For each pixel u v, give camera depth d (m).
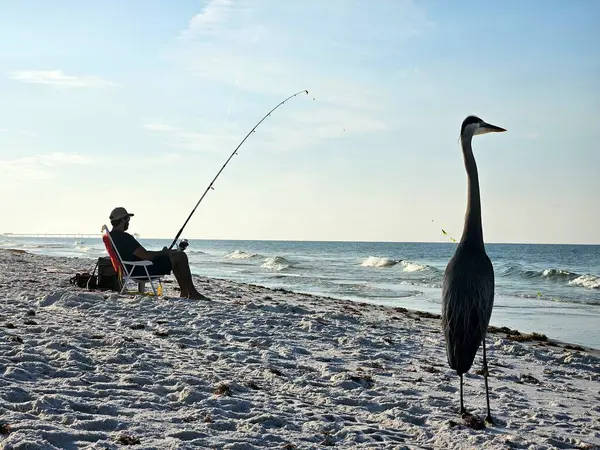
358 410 5.95
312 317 11.84
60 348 6.91
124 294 12.30
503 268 38.56
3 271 18.41
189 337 8.77
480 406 6.46
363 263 47.03
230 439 4.55
